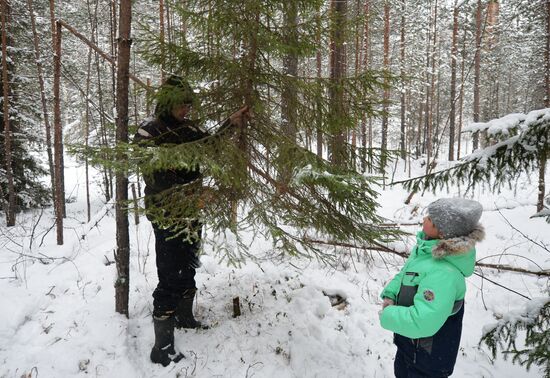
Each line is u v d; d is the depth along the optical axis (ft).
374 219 10.07
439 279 6.92
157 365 11.00
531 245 22.62
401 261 18.57
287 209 9.91
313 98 10.72
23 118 33.01
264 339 12.30
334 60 24.66
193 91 10.20
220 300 14.26
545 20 35.37
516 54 87.51
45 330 11.89
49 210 38.32
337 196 9.80
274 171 10.52
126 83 11.28
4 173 32.99
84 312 12.75
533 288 16.85
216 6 10.05
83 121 39.32
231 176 9.03
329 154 11.76
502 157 9.87
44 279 14.96
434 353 7.40
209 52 10.49
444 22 78.84
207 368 11.04
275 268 16.57
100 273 15.62
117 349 11.35
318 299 14.46
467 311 15.37
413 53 69.15
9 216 29.66
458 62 74.23
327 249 18.86
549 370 8.27
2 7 25.16
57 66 19.39
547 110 9.14
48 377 10.26
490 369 11.94
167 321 10.84
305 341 12.23
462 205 7.09
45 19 36.04
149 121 10.18
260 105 10.61
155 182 9.66
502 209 31.37
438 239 7.38
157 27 28.45
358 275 16.98
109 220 25.22
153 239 20.06
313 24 10.52
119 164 7.71
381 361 11.85
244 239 19.61
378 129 90.33
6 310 12.46
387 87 10.42
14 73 32.60
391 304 7.98
